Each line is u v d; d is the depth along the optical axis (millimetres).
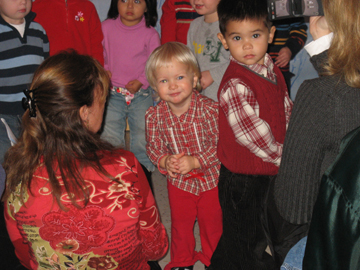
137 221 914
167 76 1498
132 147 2793
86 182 843
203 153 1605
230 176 1474
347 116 841
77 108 869
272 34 1425
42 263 890
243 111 1330
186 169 1577
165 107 1635
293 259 948
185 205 1712
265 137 1319
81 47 2551
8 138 1983
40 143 855
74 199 821
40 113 855
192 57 1530
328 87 870
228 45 1427
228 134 1452
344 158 649
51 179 829
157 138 1691
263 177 1426
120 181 875
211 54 2105
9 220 912
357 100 832
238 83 1354
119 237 872
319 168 932
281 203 1034
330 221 655
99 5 3502
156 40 2594
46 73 860
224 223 1539
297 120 932
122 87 2654
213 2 2010
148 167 2795
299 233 1178
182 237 1748
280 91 1437
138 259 975
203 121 1616
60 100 845
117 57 2631
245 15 1313
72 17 2482
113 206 852
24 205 845
